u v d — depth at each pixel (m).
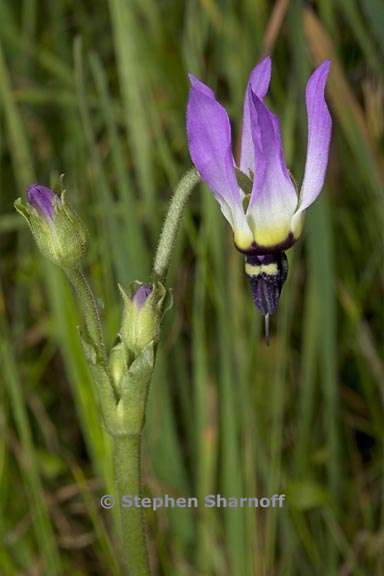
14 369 0.26
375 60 0.28
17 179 0.29
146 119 0.27
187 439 0.28
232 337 0.26
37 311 0.29
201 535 0.27
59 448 0.28
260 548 0.26
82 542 0.28
